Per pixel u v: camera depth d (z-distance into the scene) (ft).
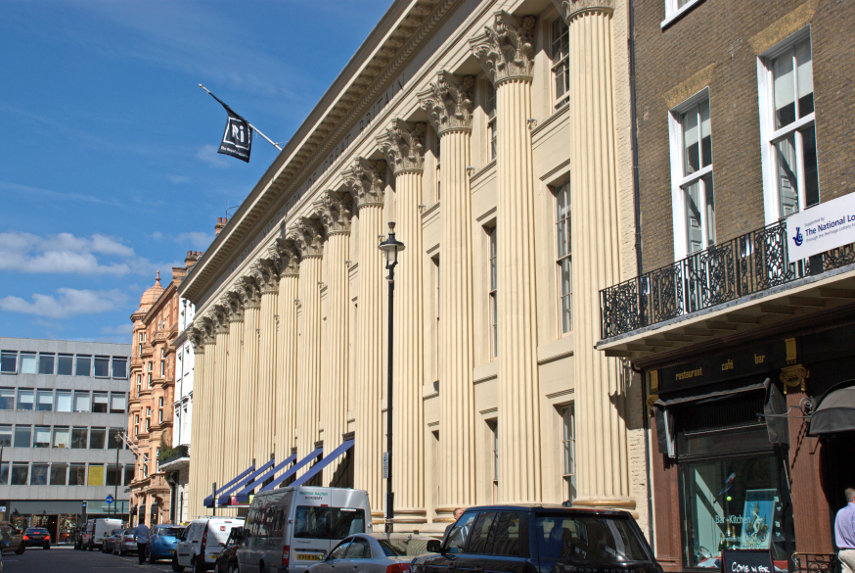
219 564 79.41
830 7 43.73
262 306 141.69
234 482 139.13
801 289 39.52
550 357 65.62
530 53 72.13
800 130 45.75
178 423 212.02
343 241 110.93
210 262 165.17
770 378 45.01
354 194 103.30
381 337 96.53
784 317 44.01
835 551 41.24
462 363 76.64
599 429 56.29
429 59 84.89
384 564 45.55
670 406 51.96
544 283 67.82
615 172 59.26
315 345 118.52
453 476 75.00
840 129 42.65
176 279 231.71
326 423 107.86
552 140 68.08
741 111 49.06
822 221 39.70
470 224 79.51
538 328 67.97
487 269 77.10
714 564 48.73
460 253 78.69
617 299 54.03
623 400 56.18
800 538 42.96
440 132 82.12
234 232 149.07
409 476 83.25
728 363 47.67
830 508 41.73
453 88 81.00
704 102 52.90
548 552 33.01
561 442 65.00
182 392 210.38
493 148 78.33
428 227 87.10
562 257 67.15
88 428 326.65
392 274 69.36
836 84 43.04
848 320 41.22
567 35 68.95
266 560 65.82
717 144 50.52
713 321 45.39
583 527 34.04
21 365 323.57
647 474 53.93
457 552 37.32
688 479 51.47
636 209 56.65
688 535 51.03
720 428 49.29
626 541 34.22
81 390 329.52
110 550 189.26
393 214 98.43
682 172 53.93
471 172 80.12
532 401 66.69
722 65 50.72
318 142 113.91
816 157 44.60
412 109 87.51
